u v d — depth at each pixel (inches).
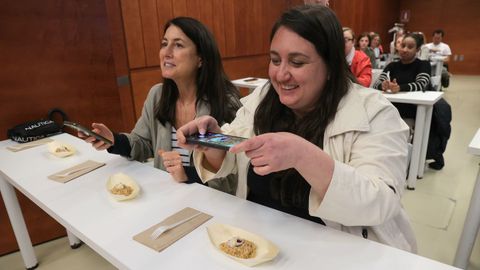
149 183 47.8
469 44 333.7
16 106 76.7
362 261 29.1
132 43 123.2
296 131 40.6
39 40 77.2
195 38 60.9
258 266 28.9
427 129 105.2
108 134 58.3
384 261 29.0
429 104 96.0
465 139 150.0
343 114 36.2
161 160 64.9
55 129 76.9
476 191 56.7
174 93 65.4
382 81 121.1
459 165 121.3
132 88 125.6
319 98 37.8
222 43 160.2
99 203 42.4
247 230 34.4
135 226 36.3
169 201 41.8
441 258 72.6
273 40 35.3
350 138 35.6
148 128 67.6
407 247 37.7
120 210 40.2
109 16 115.0
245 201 40.9
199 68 63.7
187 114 64.6
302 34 33.0
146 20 126.3
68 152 62.0
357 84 39.8
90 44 84.7
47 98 80.6
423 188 104.8
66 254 80.4
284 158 27.7
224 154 42.0
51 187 48.3
